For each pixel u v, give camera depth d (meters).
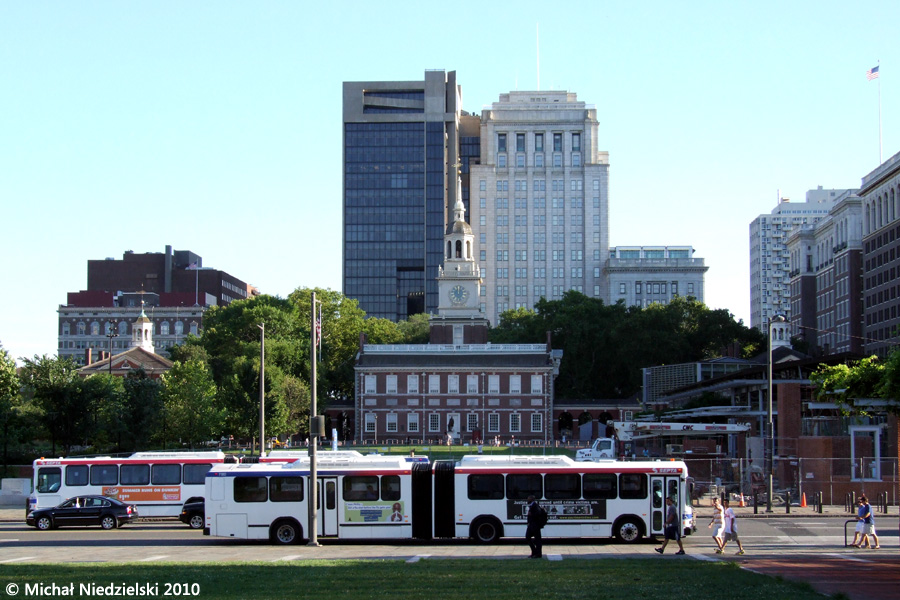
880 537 76.12
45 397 150.12
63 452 158.75
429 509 74.06
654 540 74.75
